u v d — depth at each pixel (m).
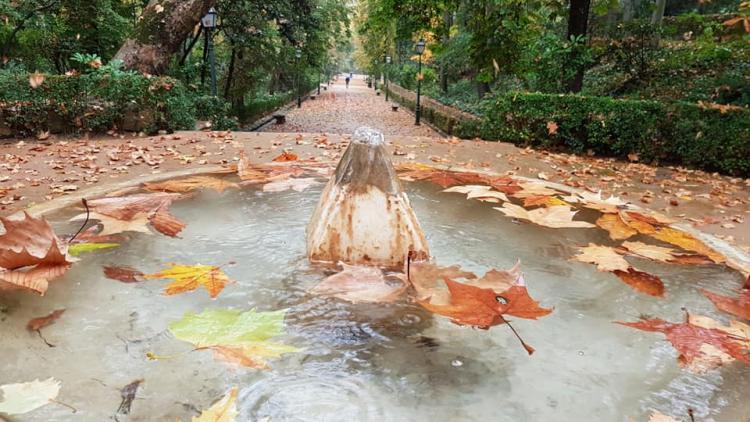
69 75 7.49
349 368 1.40
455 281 1.69
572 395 1.32
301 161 4.54
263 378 1.33
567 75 9.89
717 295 1.90
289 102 30.89
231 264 2.10
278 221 2.69
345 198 2.16
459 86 23.98
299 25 16.98
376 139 2.23
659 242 2.54
